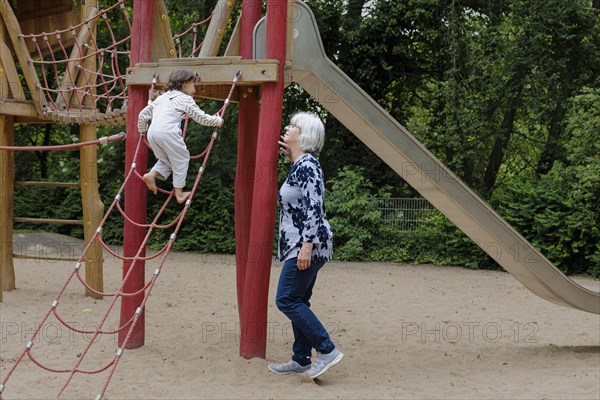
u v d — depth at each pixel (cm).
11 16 851
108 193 1734
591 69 1606
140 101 605
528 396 468
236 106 1628
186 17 1653
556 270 593
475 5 1677
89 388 481
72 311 814
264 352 566
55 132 1977
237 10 1612
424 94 1806
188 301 902
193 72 552
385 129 569
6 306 832
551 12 1502
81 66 867
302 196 486
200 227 1661
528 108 1650
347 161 1733
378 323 775
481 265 1431
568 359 594
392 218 1536
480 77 1585
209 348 608
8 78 873
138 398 462
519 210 1439
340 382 510
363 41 1680
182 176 513
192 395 468
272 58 559
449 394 474
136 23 611
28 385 486
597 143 1315
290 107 1738
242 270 639
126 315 606
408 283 1135
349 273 1262
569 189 1407
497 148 1773
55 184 932
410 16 1617
